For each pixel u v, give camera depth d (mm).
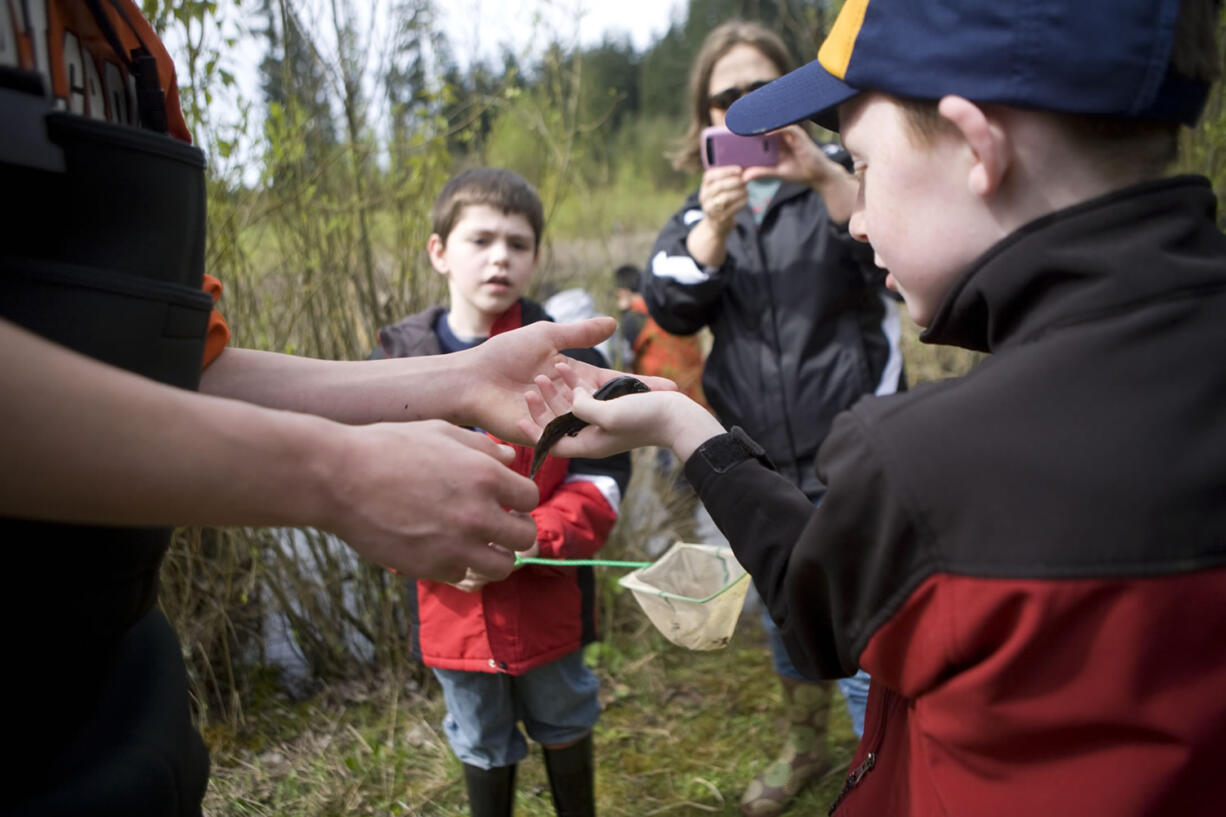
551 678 2080
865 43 808
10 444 643
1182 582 662
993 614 688
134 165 791
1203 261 724
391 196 3031
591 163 4285
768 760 2525
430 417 1256
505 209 2146
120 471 683
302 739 2598
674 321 2365
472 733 2049
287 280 2895
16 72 713
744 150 2113
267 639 2982
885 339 2279
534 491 947
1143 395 689
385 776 2441
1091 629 671
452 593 2000
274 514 777
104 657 834
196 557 2615
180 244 850
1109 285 712
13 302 739
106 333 771
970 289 780
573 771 2113
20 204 755
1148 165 764
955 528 707
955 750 746
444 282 3146
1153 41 706
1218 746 672
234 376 1181
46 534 736
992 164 739
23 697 759
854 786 942
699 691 2885
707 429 1021
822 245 2215
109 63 925
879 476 734
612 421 1050
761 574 929
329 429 816
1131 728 672
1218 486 672
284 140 2756
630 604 3203
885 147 820
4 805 729
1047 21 711
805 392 2207
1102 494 673
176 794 852
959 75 744
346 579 2922
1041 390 705
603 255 4398
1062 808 695
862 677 1998
